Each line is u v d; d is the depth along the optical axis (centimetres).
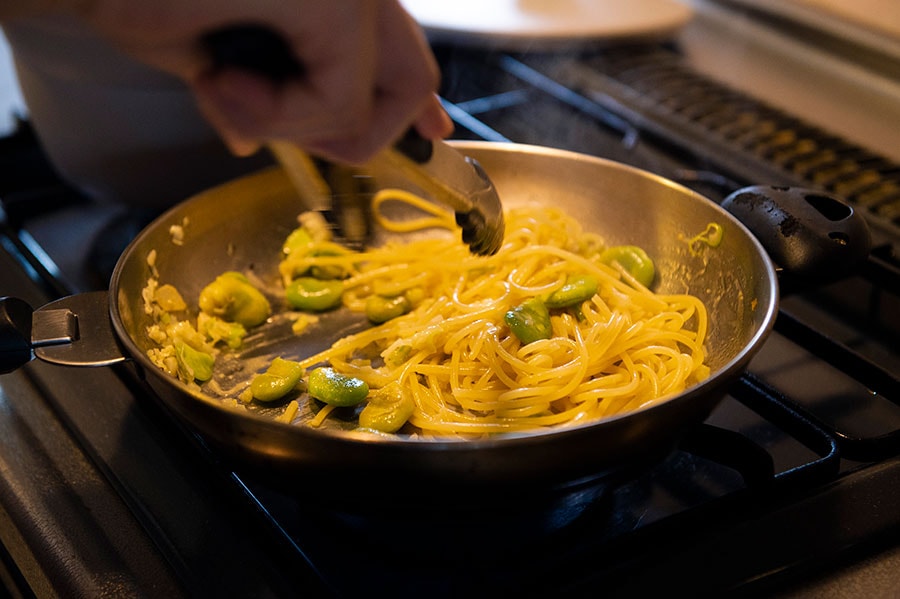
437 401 49
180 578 41
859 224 47
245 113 33
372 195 44
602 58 78
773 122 69
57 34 49
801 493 42
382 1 33
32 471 45
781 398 44
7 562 42
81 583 40
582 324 51
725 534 40
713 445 43
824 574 40
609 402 48
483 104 70
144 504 43
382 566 41
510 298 52
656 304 51
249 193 53
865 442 43
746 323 46
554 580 38
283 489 40
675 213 52
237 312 51
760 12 76
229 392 49
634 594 39
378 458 37
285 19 32
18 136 65
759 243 46
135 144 55
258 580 40
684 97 72
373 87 34
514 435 38
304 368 50
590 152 66
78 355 42
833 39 72
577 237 55
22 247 55
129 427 47
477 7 73
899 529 41
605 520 43
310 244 54
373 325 53
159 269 49
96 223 63
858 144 67
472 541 42
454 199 42
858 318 54
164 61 33
